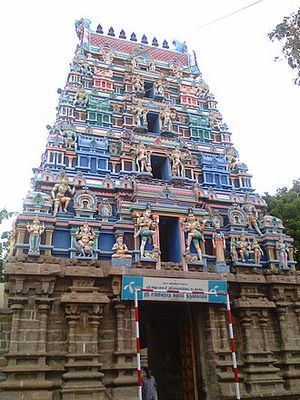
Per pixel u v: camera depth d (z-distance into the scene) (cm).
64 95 2428
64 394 1480
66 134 2222
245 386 1792
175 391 2173
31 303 1599
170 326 2317
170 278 1786
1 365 1507
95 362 1576
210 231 2105
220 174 2467
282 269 2109
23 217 1744
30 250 1678
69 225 1845
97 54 2758
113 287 1719
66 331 1620
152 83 2788
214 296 1838
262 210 2427
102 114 2428
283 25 1355
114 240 1916
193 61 3128
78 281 1694
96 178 2123
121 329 1678
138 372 1494
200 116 2734
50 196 1922
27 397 1429
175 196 2134
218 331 1855
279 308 1995
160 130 2522
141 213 1978
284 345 1922
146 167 2269
